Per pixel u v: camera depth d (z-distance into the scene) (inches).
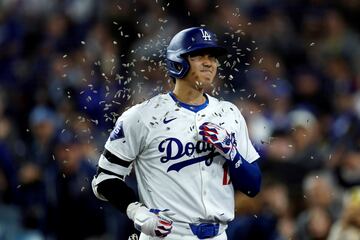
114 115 927.7
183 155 836.0
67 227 1448.1
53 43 2206.0
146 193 845.2
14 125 2014.0
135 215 810.2
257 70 1957.4
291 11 2322.8
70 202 1438.2
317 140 1772.9
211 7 2171.5
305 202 1421.0
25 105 2063.2
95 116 1610.5
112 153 840.9
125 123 839.7
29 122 1930.4
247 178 845.8
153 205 839.1
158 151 836.6
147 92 970.7
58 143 1488.7
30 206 1526.8
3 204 1587.1
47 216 1459.2
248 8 2276.1
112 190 834.2
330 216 1371.8
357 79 2107.5
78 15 2314.2
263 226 1278.3
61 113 1688.0
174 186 835.4
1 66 2250.2
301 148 1600.6
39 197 1521.9
